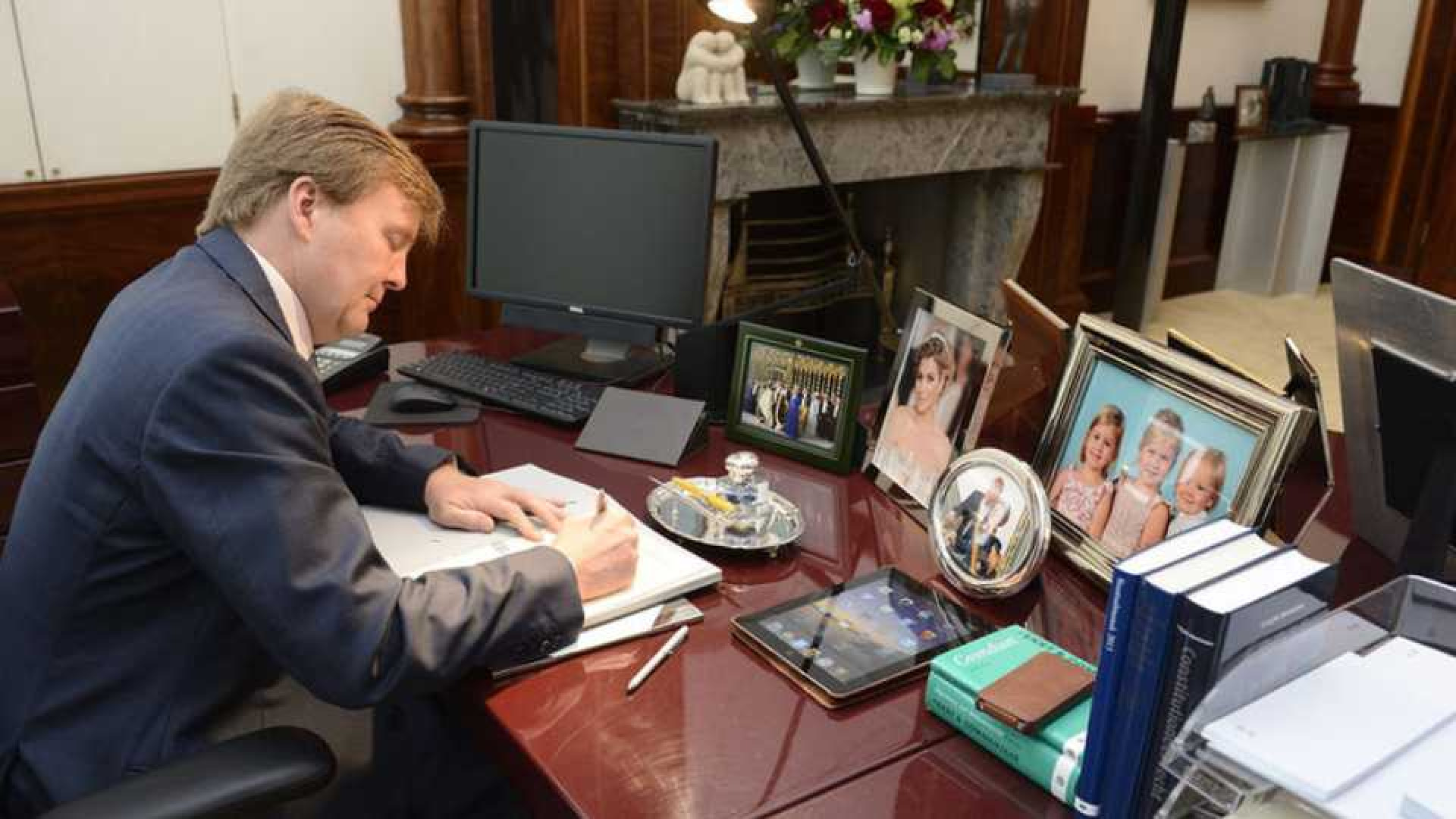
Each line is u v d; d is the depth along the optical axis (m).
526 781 0.95
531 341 2.02
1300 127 4.95
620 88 3.30
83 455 0.99
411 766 1.20
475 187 1.88
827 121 3.43
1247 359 4.40
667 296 1.77
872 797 0.89
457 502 1.29
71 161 2.62
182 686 1.05
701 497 1.35
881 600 1.17
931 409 1.38
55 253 2.65
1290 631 0.82
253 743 0.96
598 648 1.09
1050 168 4.05
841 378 1.49
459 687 1.04
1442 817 0.67
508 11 2.93
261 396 0.97
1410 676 0.83
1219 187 5.17
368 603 0.98
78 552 1.01
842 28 3.41
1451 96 4.89
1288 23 5.12
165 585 1.04
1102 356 1.24
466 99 3.02
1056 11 4.05
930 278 4.33
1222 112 5.03
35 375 2.69
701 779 0.90
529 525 1.26
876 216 4.43
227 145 2.82
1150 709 0.82
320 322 1.13
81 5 2.55
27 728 1.04
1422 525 1.21
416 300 3.15
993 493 1.20
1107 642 0.84
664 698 1.01
